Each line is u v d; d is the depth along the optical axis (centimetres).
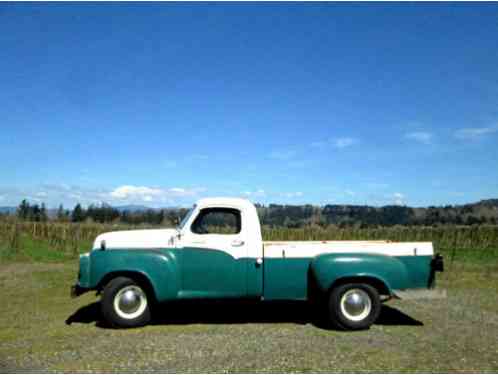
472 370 458
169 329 630
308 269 651
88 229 2123
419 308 781
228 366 467
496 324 662
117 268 629
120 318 634
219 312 754
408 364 475
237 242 654
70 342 560
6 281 1084
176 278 638
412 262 651
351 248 655
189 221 659
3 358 495
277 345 545
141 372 449
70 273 1221
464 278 1142
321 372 450
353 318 626
